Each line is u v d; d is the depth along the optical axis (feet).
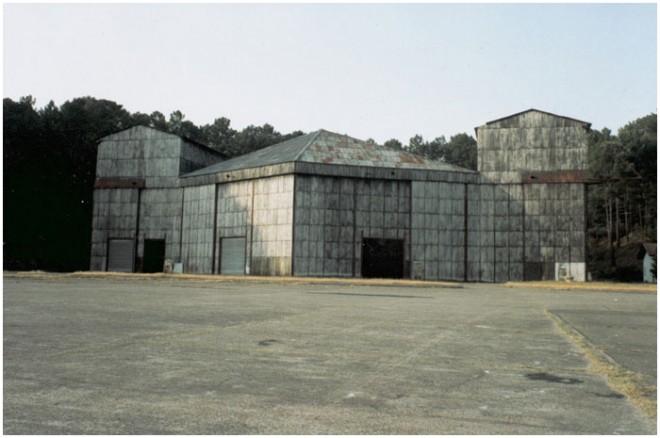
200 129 353.31
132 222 164.55
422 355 24.77
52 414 15.05
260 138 370.94
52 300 51.08
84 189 216.95
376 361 23.24
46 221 208.64
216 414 15.30
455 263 147.13
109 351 24.41
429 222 147.02
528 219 149.07
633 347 28.02
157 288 78.89
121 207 165.78
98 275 116.26
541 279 146.72
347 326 35.27
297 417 15.12
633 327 37.78
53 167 211.82
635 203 307.78
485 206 150.82
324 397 17.25
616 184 286.46
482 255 148.56
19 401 16.25
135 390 17.74
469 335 31.86
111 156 168.04
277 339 28.86
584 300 73.41
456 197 149.48
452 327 35.88
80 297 55.83
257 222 144.97
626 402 17.03
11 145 201.67
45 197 209.26
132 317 37.93
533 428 14.44
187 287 85.10
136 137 167.22
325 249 139.95
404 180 146.82
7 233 200.34
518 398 17.43
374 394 17.71
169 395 17.20
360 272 141.38
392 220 145.28
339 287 102.73
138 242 163.73
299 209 139.23
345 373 20.77
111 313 40.27
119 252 164.96
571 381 19.83
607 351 26.53
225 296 63.72
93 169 218.38
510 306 57.93
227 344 26.94
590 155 313.12
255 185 146.92
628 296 87.97
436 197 148.15
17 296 55.26
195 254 155.94
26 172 205.46
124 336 28.94
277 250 140.36
